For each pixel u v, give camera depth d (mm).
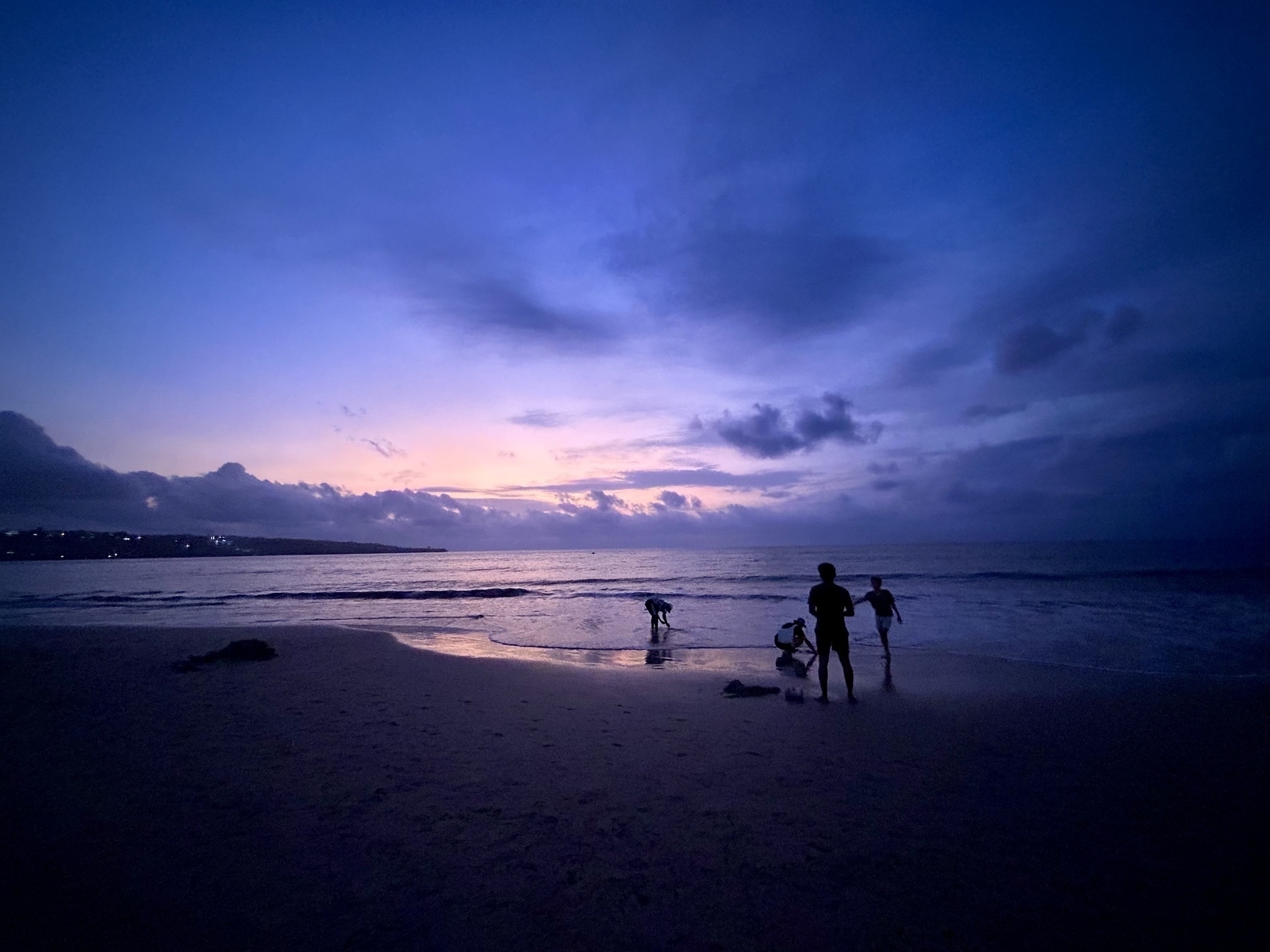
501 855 3811
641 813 4465
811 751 5969
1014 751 5957
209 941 2898
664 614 16500
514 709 7703
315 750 5938
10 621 22141
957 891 3430
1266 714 7254
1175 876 3588
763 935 3012
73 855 3768
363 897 3311
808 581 40625
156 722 6973
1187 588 26375
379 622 20234
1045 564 49125
